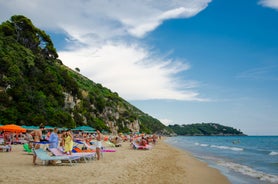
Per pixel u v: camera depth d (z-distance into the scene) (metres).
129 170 11.70
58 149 12.38
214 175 13.66
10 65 44.91
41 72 53.72
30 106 42.38
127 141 46.28
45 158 11.15
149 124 173.25
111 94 117.25
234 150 37.06
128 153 21.19
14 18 64.62
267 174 14.30
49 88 52.00
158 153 24.55
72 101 58.56
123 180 9.17
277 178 13.01
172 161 18.77
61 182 8.01
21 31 64.38
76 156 12.27
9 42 52.53
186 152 30.42
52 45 75.69
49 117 44.97
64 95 55.66
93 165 12.33
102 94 101.50
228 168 16.73
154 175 11.35
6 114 36.88
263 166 18.11
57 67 66.00
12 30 60.78
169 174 12.37
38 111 43.31
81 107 63.44
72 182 8.09
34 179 8.20
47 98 49.16
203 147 45.03
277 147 48.88
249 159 23.22
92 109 71.06
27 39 65.06
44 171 9.76
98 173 10.05
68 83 61.06
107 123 78.75
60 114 47.34
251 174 14.25
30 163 11.92
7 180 7.85
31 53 57.06
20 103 40.72
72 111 56.22
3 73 42.81
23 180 7.97
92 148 19.06
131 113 111.62
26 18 66.06
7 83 41.81
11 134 26.59
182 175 12.64
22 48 54.62
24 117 39.06
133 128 103.88
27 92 44.44
